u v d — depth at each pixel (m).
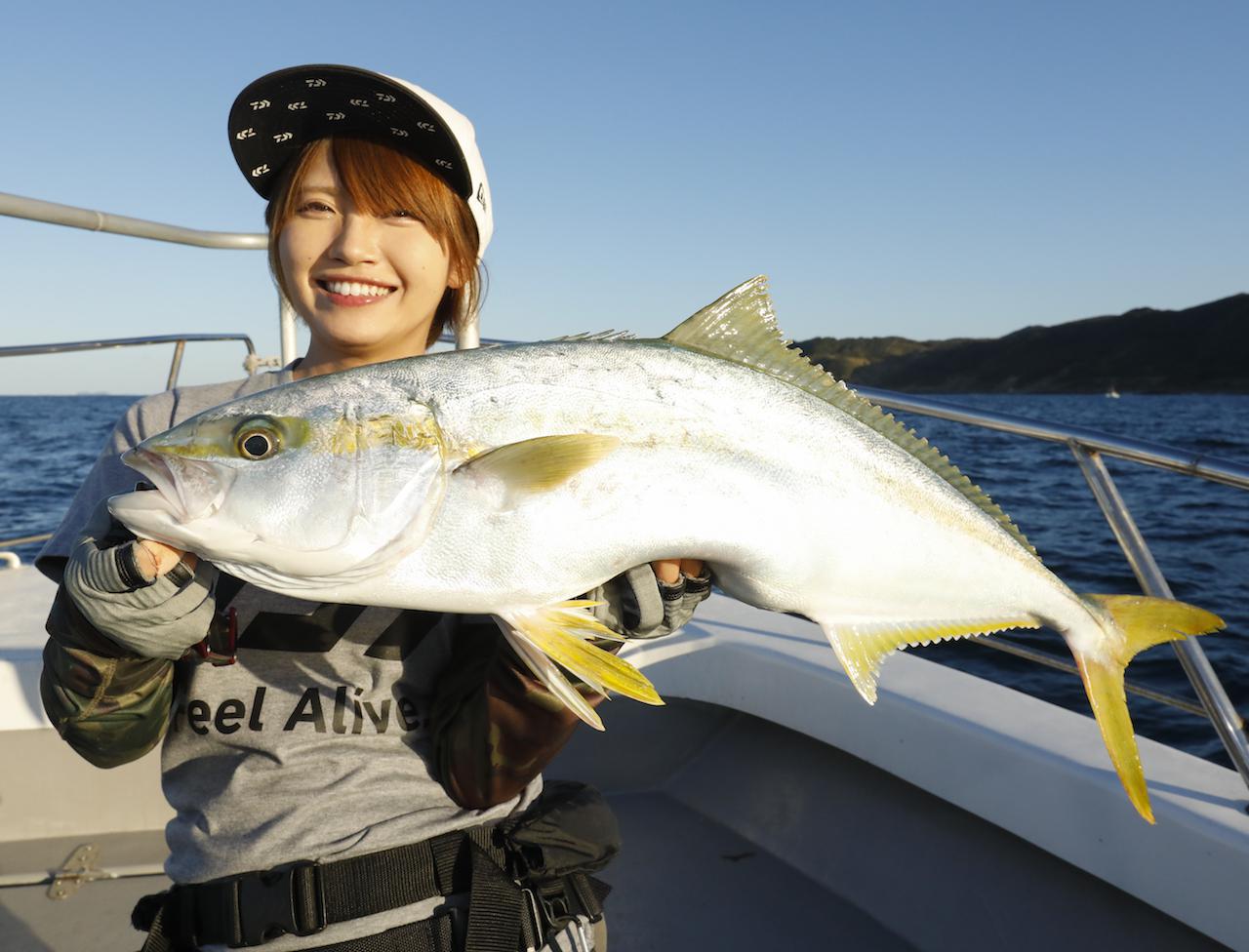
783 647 2.80
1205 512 13.21
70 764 2.62
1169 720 4.94
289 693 1.41
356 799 1.37
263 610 1.43
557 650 1.35
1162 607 1.85
